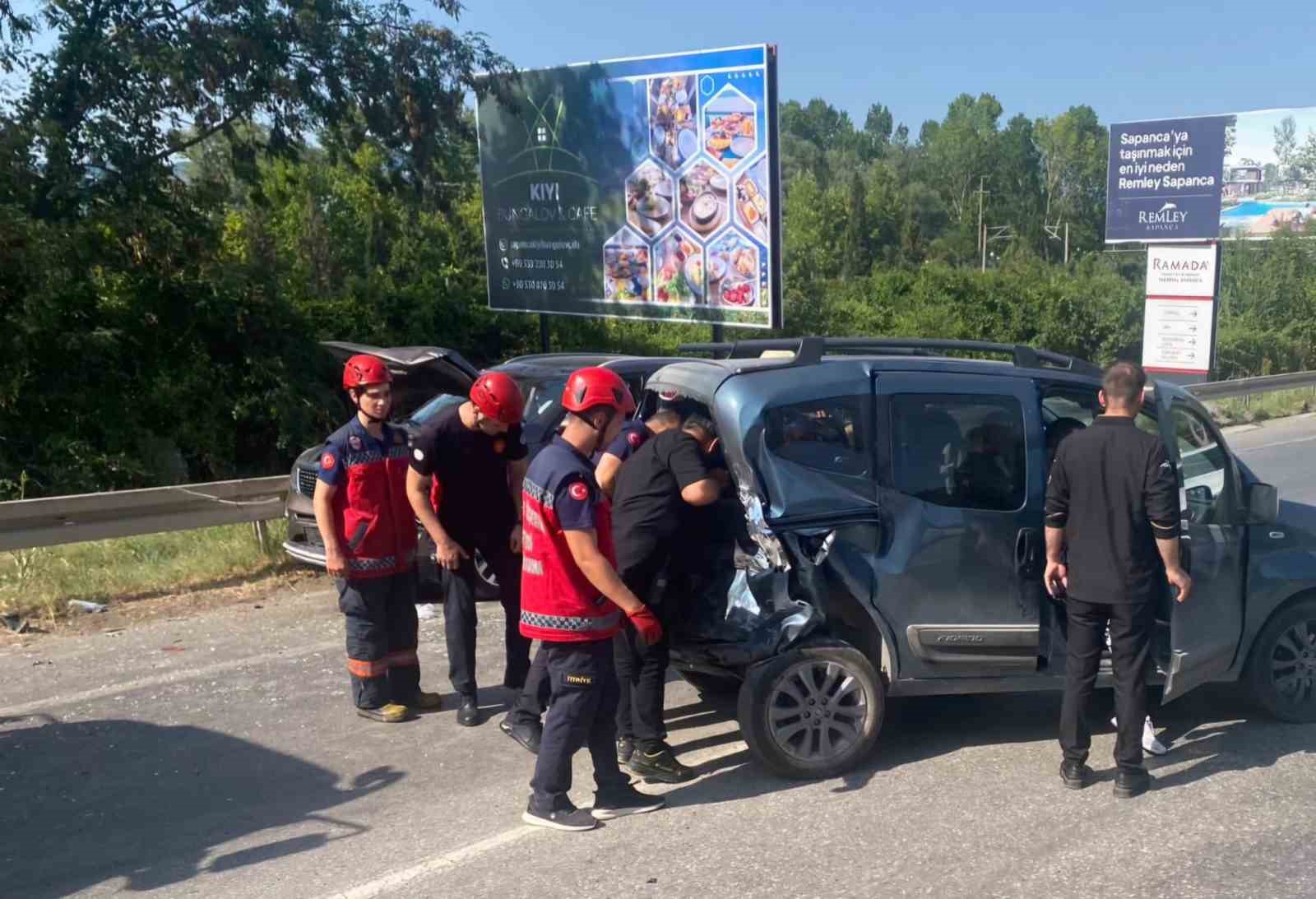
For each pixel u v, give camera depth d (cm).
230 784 519
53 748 558
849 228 6650
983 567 526
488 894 416
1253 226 3338
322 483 577
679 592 519
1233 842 455
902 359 541
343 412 1702
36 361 1442
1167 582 528
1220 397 2036
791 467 505
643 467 506
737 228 1371
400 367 890
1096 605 489
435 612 798
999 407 538
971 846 452
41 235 1367
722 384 513
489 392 557
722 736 575
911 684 527
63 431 1459
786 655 505
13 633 745
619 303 1530
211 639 738
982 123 12669
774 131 1319
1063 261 10262
